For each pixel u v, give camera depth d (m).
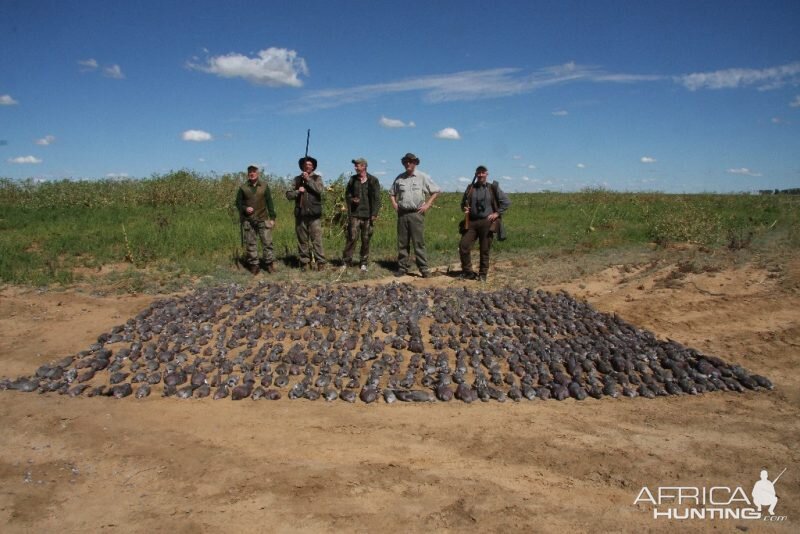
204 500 3.93
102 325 7.64
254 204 9.95
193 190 19.33
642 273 10.53
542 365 6.47
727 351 6.97
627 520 3.78
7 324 7.59
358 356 6.52
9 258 10.40
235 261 10.88
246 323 7.56
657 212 18.88
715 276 9.90
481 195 9.80
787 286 9.14
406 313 8.05
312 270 10.58
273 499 3.93
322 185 10.38
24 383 5.86
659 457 4.58
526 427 5.07
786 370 6.40
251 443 4.73
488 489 4.08
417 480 4.19
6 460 4.49
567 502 3.96
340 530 3.61
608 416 5.34
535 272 10.83
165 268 10.42
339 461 4.45
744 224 15.50
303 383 5.88
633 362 6.53
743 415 5.37
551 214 19.52
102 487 4.11
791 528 3.74
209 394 5.77
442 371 6.28
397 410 5.42
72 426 5.04
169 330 7.37
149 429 4.99
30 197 17.92
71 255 11.01
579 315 8.22
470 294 9.15
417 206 10.00
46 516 3.79
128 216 15.62
